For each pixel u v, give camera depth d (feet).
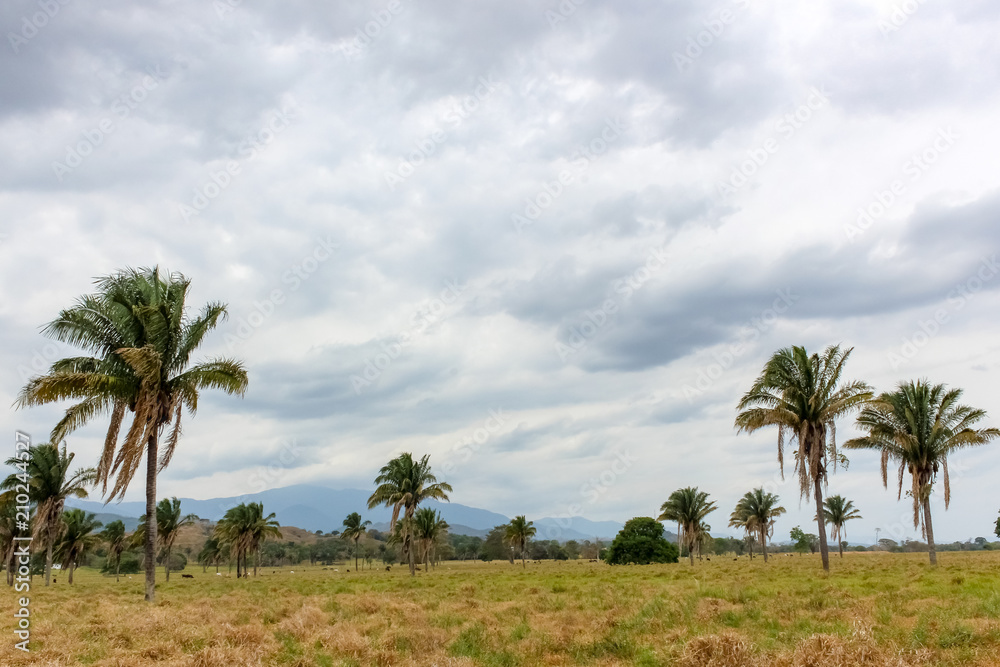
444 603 73.67
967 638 36.47
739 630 45.37
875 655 33.27
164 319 79.82
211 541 347.36
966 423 132.67
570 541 512.63
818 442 110.63
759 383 113.09
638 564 257.96
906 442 132.87
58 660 39.73
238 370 84.58
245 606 72.54
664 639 44.21
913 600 54.85
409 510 189.37
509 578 139.85
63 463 149.28
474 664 40.32
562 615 58.29
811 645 34.58
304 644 46.96
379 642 47.03
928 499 132.26
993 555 207.62
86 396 77.97
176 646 44.65
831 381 110.63
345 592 103.24
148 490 81.30
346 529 319.88
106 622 55.26
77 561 199.41
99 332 80.02
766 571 128.77
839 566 147.13
